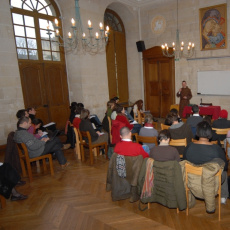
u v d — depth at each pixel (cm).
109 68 841
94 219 243
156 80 875
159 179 236
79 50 667
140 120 609
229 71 693
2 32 510
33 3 609
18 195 298
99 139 435
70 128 524
